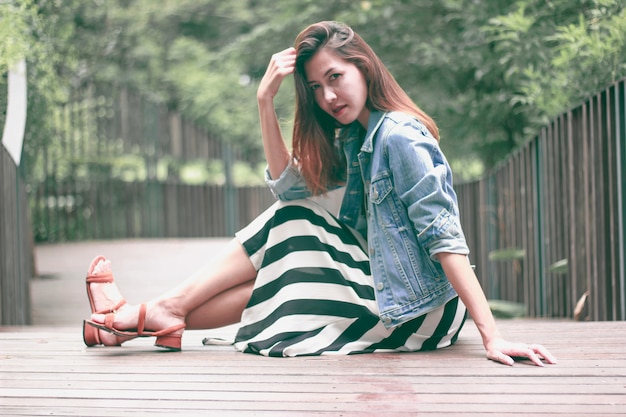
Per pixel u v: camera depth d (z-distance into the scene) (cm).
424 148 224
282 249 244
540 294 493
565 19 573
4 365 229
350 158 242
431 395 184
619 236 322
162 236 1391
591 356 221
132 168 1398
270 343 236
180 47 1717
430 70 867
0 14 481
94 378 210
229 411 176
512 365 212
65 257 949
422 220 220
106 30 1509
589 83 432
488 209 666
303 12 970
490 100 820
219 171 1828
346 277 240
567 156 421
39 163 908
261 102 240
